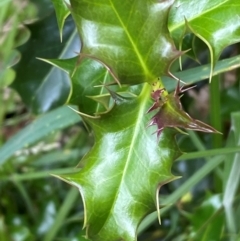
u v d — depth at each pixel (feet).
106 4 0.48
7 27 1.00
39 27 0.82
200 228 0.85
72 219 1.02
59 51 0.84
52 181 1.19
